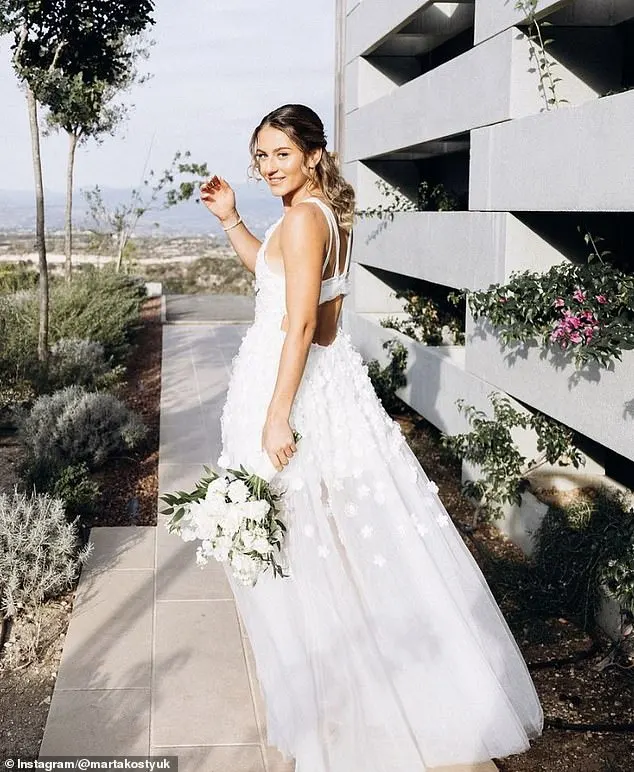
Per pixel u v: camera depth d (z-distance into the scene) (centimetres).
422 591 262
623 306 406
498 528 551
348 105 955
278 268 254
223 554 234
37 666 359
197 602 417
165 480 623
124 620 397
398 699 257
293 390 239
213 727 312
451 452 618
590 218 520
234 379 270
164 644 375
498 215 529
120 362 1114
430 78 657
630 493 516
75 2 786
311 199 246
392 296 950
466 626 265
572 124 432
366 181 922
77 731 309
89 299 1235
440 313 830
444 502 602
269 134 248
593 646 390
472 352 586
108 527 521
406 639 258
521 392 505
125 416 705
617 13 482
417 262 708
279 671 265
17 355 892
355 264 946
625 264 475
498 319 483
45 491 538
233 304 1794
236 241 313
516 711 277
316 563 254
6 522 424
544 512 484
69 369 898
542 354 475
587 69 505
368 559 259
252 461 254
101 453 646
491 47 533
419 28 797
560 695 351
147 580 442
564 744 314
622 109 385
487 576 455
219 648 371
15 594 407
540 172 468
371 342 886
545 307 446
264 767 288
